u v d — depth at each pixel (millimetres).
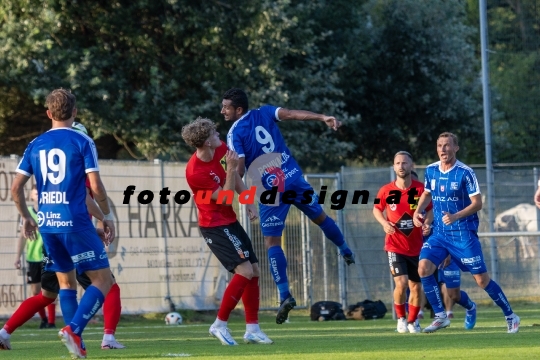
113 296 23234
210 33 59781
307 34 65062
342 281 46875
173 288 43844
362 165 85062
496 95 50438
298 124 65562
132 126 59438
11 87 59594
